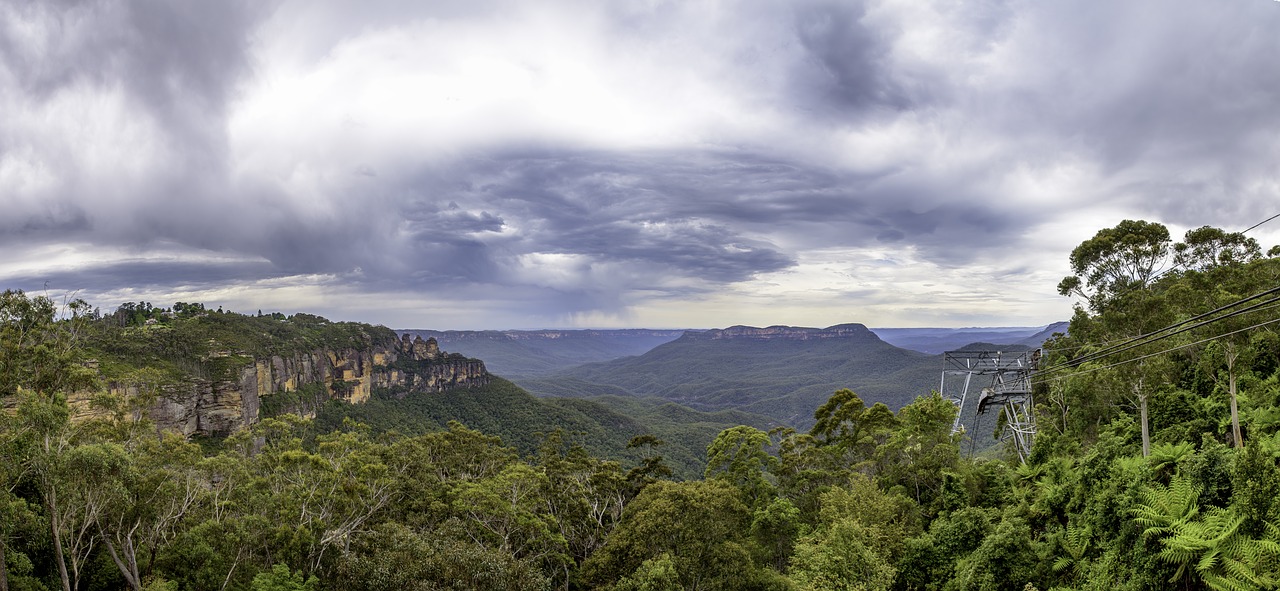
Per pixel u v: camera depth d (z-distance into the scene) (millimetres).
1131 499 28938
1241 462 24812
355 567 35406
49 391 36938
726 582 37000
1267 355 45031
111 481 36031
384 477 52031
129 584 41938
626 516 49344
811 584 35000
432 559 35375
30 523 35656
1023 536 33625
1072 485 36312
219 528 41656
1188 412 44812
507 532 48031
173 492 41969
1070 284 62031
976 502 45031
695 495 39719
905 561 38812
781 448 63656
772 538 48906
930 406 52438
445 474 68812
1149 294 53000
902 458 51125
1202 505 27016
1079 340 59219
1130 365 40031
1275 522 23047
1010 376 69938
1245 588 21906
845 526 37375
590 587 42156
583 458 67438
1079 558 31891
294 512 46438
